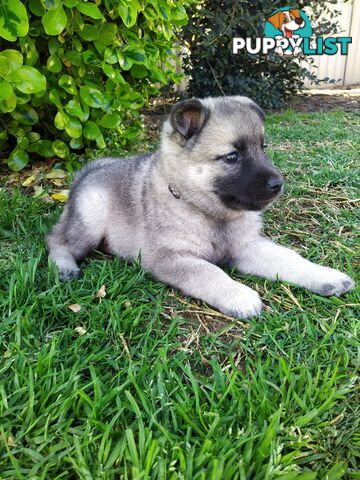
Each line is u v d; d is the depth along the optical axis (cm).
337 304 43
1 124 69
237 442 28
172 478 26
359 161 78
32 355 35
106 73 64
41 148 71
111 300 42
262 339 38
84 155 75
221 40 111
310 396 32
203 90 119
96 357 35
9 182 69
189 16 108
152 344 37
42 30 61
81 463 27
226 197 46
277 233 56
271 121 106
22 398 31
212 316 42
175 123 46
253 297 42
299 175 72
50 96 63
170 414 31
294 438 29
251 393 32
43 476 26
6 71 55
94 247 53
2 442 28
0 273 45
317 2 124
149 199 49
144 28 75
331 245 53
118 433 29
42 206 61
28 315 38
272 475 26
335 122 105
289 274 46
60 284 44
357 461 29
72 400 31
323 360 36
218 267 46
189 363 36
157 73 75
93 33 63
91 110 71
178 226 47
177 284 45
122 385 31
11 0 52
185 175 46
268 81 120
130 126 83
